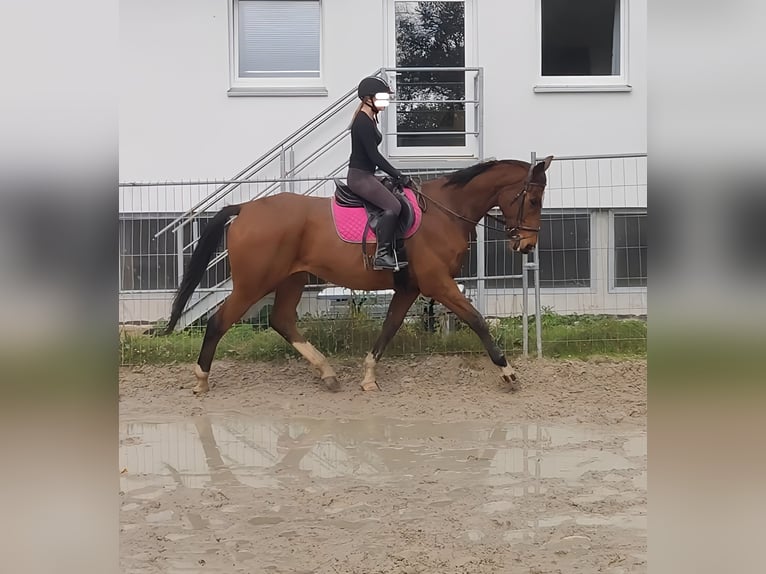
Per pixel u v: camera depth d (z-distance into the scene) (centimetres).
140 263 948
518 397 693
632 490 464
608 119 992
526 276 812
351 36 986
